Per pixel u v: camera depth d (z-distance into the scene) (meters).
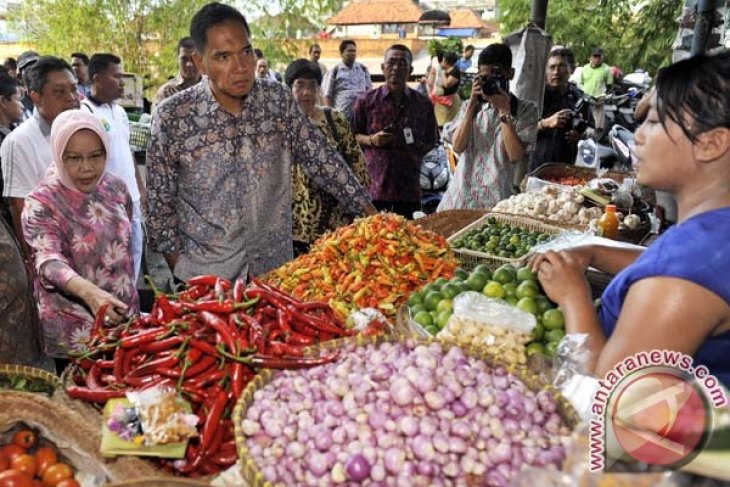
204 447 1.82
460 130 4.69
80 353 2.12
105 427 1.75
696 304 1.41
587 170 5.46
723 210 1.48
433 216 4.14
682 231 1.50
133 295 3.00
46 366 3.49
